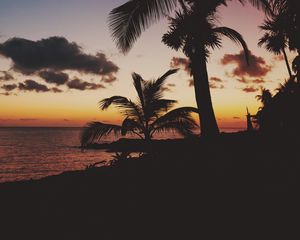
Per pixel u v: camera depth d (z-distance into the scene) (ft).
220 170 22.15
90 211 15.62
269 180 19.01
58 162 153.58
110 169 24.64
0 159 170.71
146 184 19.84
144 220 14.08
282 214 13.48
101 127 32.86
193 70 28.02
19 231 13.52
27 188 20.67
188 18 26.81
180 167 23.43
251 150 28.86
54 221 14.48
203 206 15.33
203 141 27.99
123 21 23.34
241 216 13.70
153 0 22.91
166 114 33.60
